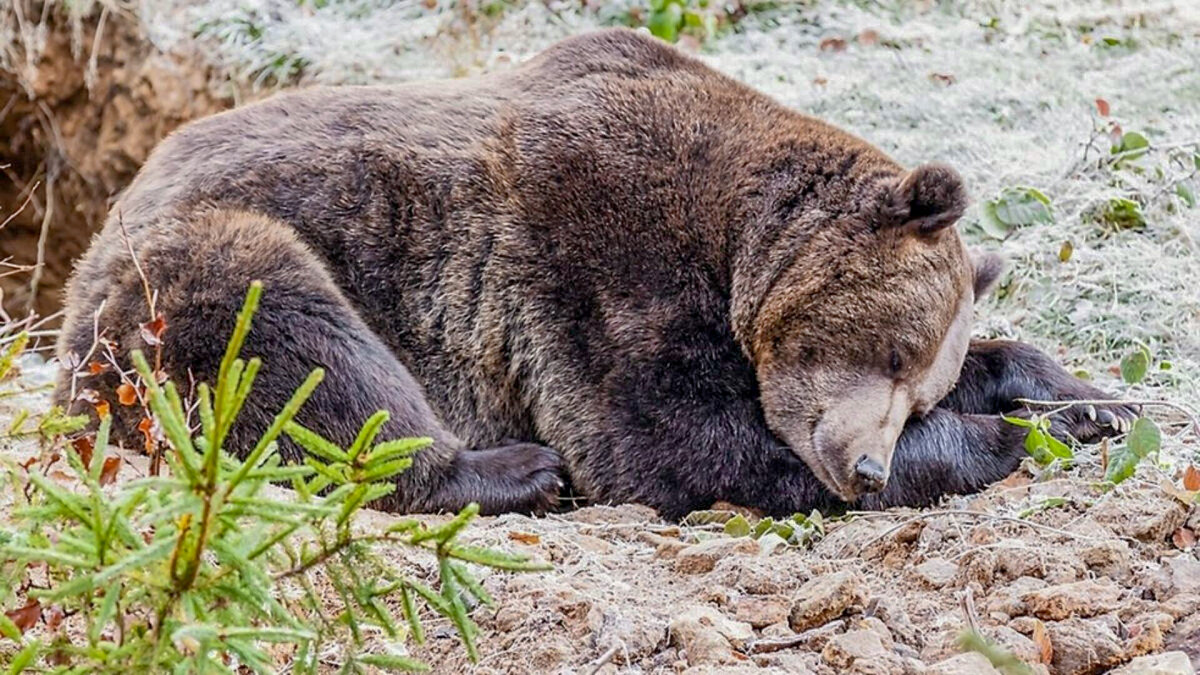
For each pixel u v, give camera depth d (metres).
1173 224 13.74
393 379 10.14
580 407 10.52
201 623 5.26
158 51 18.53
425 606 7.71
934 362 10.34
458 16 18.56
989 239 14.01
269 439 5.27
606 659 6.86
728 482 10.41
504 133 10.95
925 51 17.69
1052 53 17.50
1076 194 14.17
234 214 10.45
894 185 10.58
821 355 10.33
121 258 10.34
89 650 5.72
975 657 6.68
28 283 19.98
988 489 10.13
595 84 11.19
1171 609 7.27
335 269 10.72
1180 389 11.49
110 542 5.38
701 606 7.54
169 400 5.36
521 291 10.60
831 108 16.33
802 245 10.55
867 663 6.69
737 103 11.27
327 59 18.02
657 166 10.76
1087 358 12.53
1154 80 16.50
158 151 11.27
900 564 8.62
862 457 9.91
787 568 8.04
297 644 6.99
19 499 6.82
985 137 15.52
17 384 11.59
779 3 18.81
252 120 11.16
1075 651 6.94
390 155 10.84
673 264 10.55
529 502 10.27
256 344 9.84
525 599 7.62
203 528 5.18
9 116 19.23
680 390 10.41
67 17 18.84
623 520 10.09
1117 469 9.20
